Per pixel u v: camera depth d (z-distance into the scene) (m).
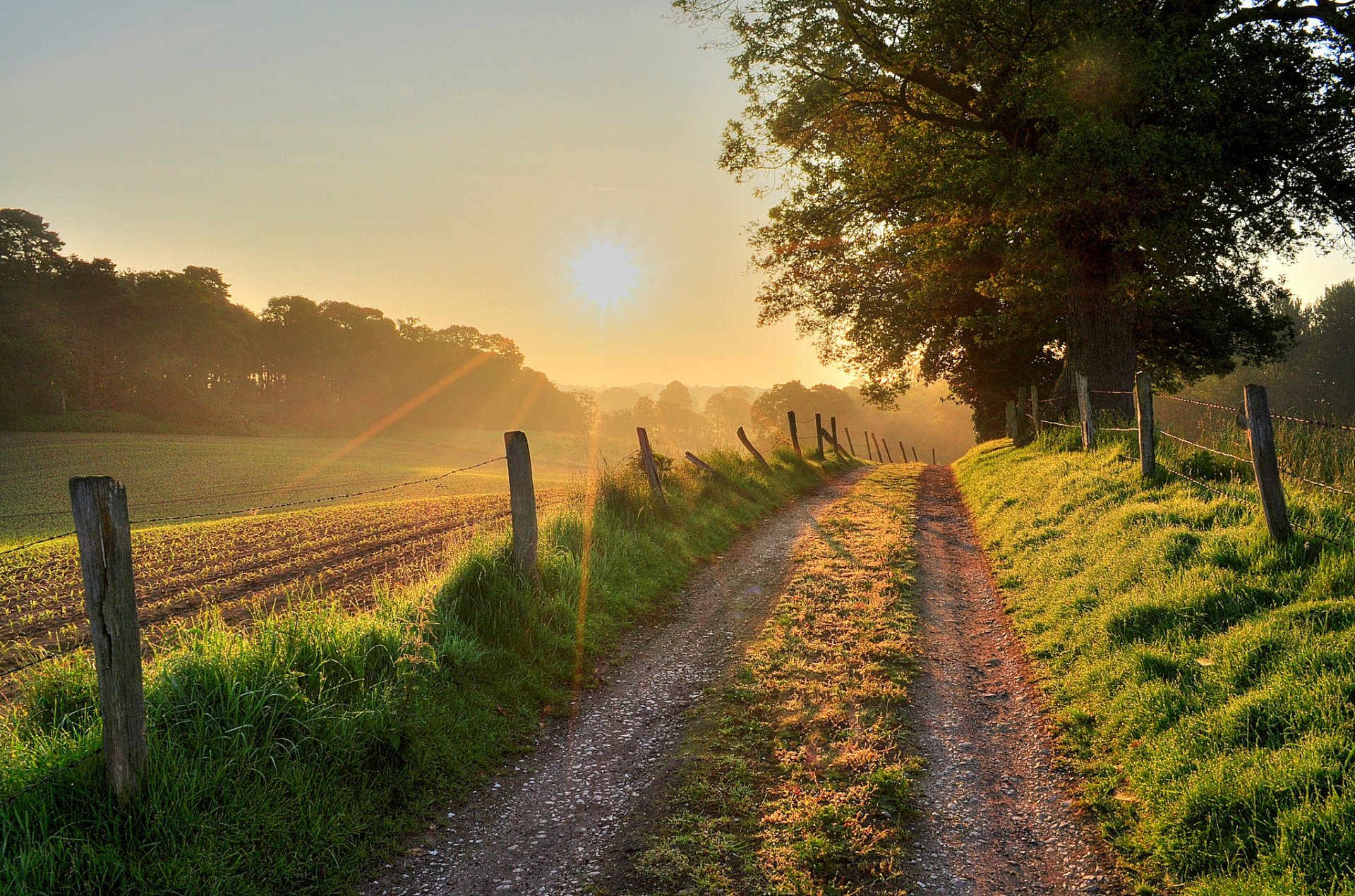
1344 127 14.26
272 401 119.81
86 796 3.56
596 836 4.18
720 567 10.49
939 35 14.31
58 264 95.62
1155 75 12.47
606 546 9.52
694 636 7.64
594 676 6.55
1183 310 22.03
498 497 22.00
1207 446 9.34
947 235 17.84
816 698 5.84
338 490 40.22
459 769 4.76
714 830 4.18
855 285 23.61
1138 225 14.20
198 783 3.82
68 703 4.30
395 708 4.86
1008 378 29.47
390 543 12.95
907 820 4.22
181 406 93.62
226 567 11.05
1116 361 16.58
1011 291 18.19
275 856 3.71
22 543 14.02
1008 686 6.02
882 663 6.48
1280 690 4.14
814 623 7.62
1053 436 15.56
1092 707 5.14
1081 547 8.12
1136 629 5.68
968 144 16.12
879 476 21.80
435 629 6.13
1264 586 5.33
